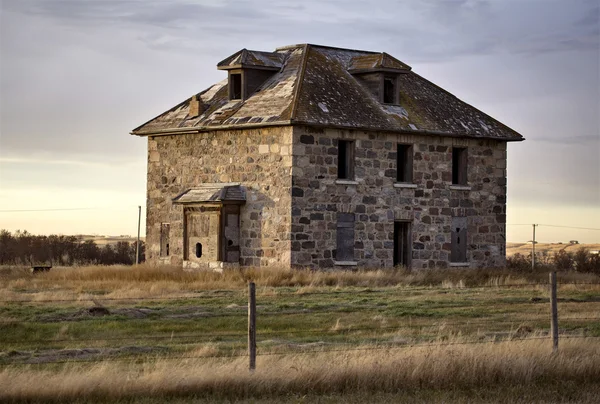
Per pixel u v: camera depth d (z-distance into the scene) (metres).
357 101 44.03
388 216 43.62
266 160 41.88
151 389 17.67
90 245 72.94
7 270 44.50
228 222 42.38
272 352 21.56
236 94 45.06
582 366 20.23
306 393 18.30
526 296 34.97
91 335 24.75
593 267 57.41
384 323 27.55
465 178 46.50
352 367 19.03
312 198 41.44
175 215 45.47
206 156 44.25
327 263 41.81
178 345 23.08
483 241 46.94
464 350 20.52
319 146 41.69
